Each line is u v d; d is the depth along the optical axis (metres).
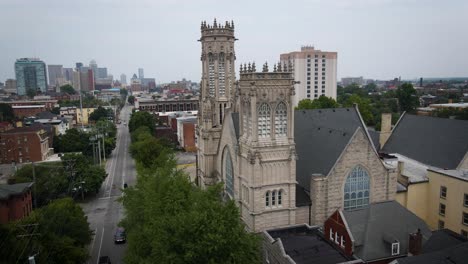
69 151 158.75
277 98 56.22
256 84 54.75
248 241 41.16
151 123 190.00
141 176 73.56
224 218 41.75
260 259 48.94
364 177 60.72
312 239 52.44
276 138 57.34
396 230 51.22
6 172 123.81
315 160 63.09
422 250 47.69
